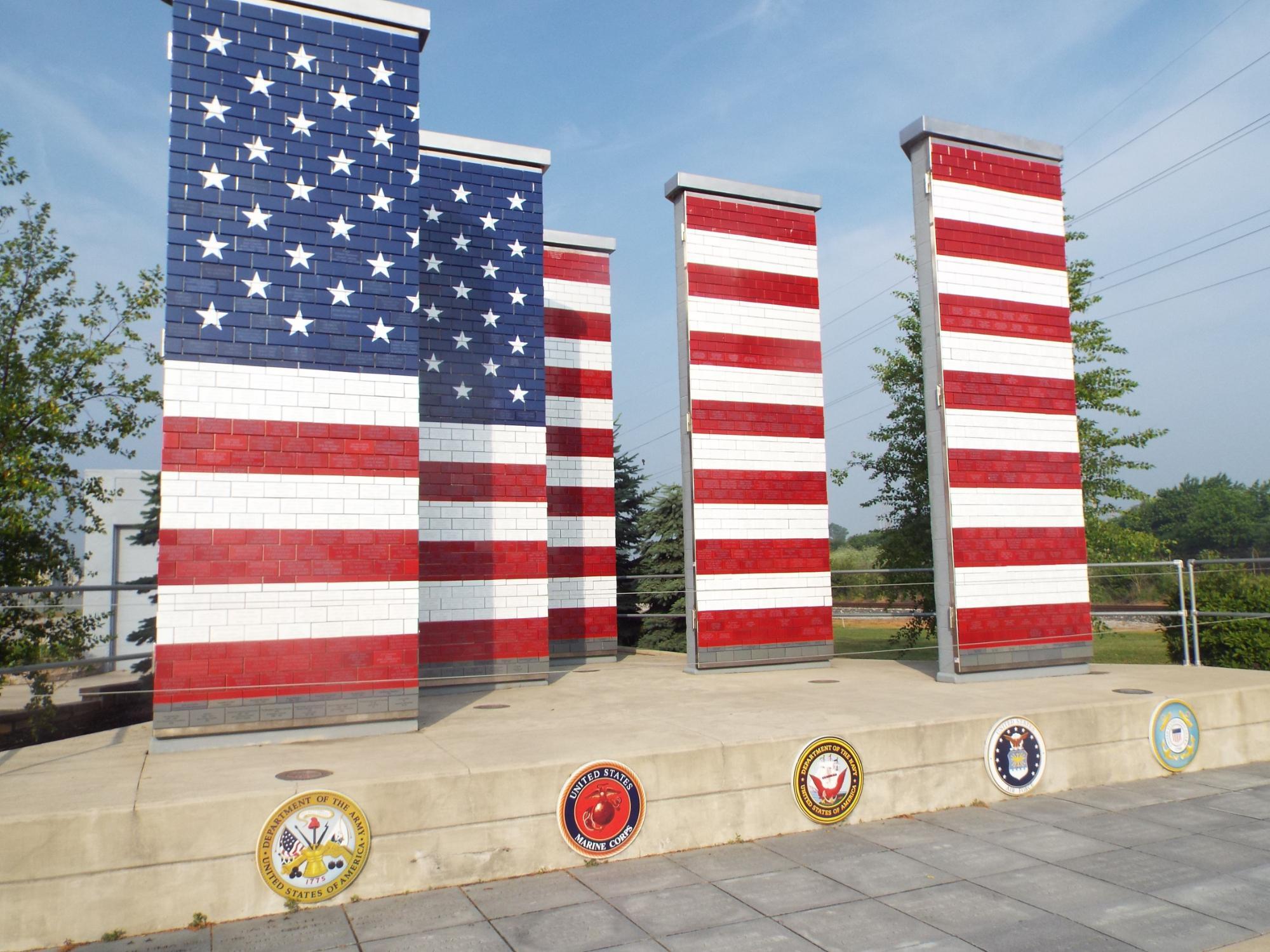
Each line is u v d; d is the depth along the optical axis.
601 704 10.73
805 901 6.50
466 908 6.38
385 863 6.64
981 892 6.67
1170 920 6.18
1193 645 14.77
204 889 6.12
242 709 8.37
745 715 9.59
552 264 17.30
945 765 8.99
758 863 7.34
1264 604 13.93
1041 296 13.38
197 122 8.77
